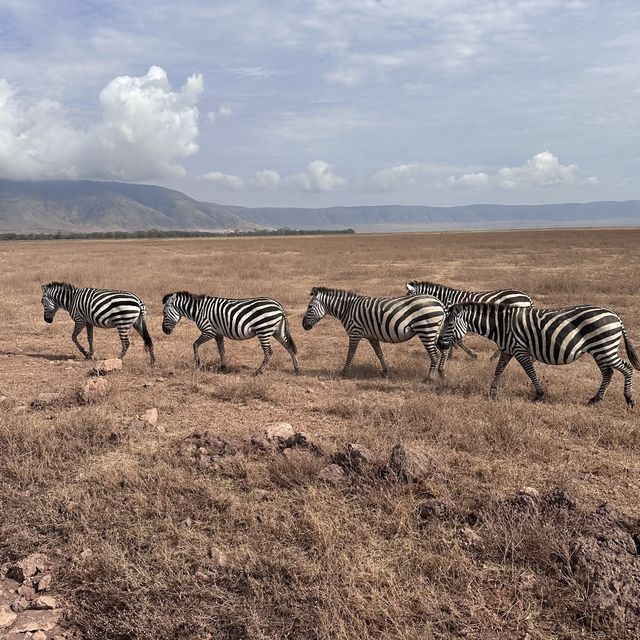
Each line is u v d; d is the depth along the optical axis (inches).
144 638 121.3
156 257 1514.5
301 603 127.2
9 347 449.4
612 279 800.9
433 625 121.2
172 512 168.2
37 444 217.9
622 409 270.7
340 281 896.9
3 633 125.4
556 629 120.7
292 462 191.3
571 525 149.7
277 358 406.9
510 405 267.9
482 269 1035.3
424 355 411.5
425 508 165.6
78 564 147.1
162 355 405.7
